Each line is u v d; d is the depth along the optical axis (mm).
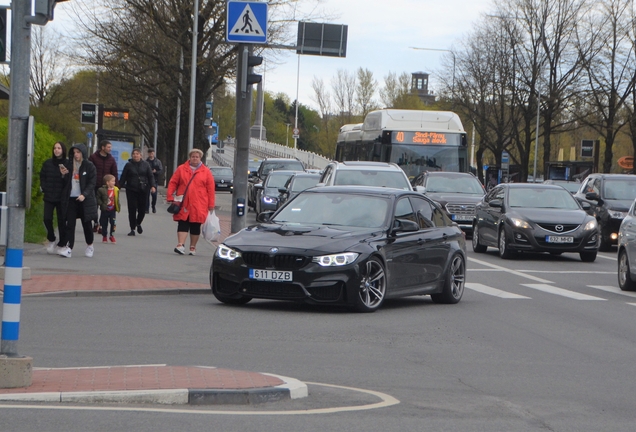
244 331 12031
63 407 7316
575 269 23906
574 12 68000
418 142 38438
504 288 19016
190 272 18688
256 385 8078
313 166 84750
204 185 22203
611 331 13297
